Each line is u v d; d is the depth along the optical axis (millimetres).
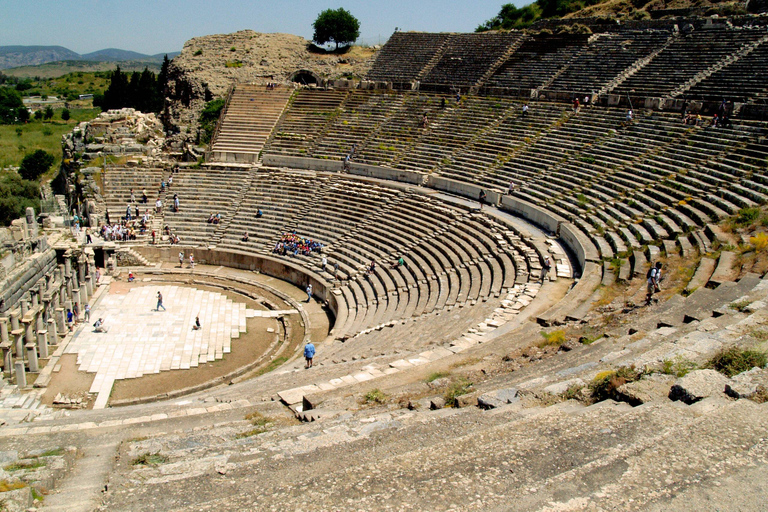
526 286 23969
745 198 24359
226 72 64188
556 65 49844
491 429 7516
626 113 39031
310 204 45156
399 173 45250
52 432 11648
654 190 29297
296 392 13625
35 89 199375
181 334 30656
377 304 30688
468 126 47219
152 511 6367
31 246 32562
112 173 48719
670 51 43844
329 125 54188
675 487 5656
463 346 16484
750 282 15352
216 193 47938
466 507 5527
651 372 9398
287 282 39625
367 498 5871
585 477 5918
